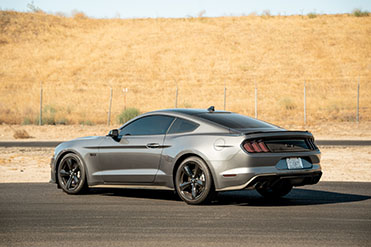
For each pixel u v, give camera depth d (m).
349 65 70.69
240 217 9.57
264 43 77.62
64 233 8.27
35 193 12.87
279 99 60.06
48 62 75.62
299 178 10.73
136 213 10.04
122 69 72.31
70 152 12.80
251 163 10.30
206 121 11.09
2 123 44.78
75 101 62.41
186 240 7.75
